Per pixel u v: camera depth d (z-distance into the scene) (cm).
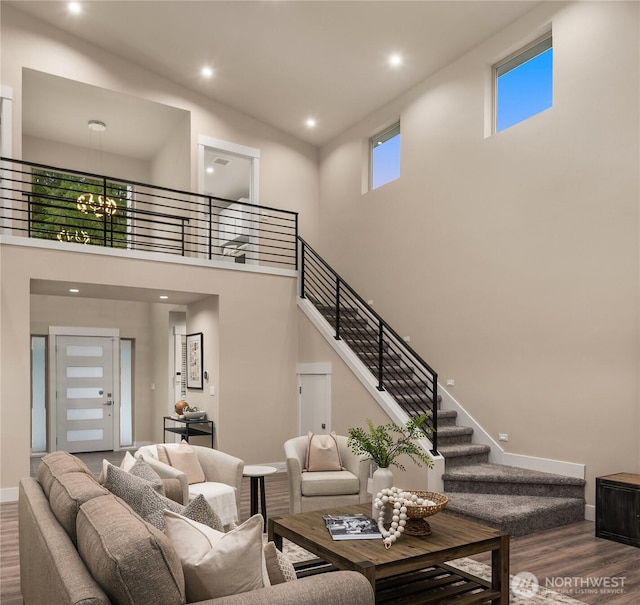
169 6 652
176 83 804
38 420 910
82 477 251
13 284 591
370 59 698
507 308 596
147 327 998
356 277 832
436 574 339
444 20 614
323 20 639
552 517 474
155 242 945
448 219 678
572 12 548
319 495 485
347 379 666
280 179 895
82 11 683
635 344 480
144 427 983
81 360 934
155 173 972
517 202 592
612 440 493
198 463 466
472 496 513
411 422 364
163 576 155
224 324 726
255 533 181
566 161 545
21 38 697
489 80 645
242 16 652
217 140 835
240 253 1009
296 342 777
